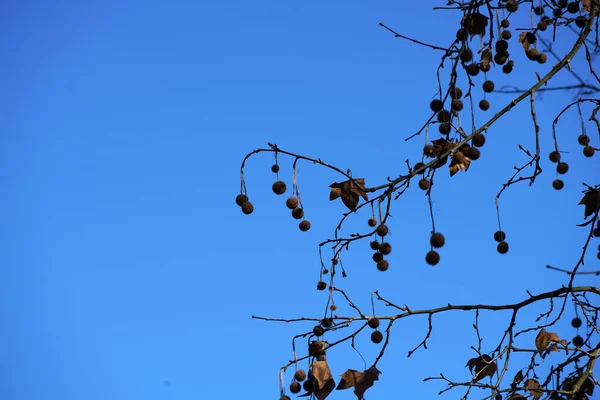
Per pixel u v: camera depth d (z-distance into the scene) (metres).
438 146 6.22
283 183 6.53
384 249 6.38
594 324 6.53
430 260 6.27
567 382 6.32
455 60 6.13
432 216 6.25
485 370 6.45
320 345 5.99
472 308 6.61
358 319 6.21
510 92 6.98
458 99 6.53
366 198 6.07
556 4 7.04
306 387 5.93
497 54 6.62
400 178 6.02
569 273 6.05
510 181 6.63
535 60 6.98
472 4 6.38
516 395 6.23
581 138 6.93
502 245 6.75
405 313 6.39
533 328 6.57
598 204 5.96
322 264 6.46
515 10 6.67
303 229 6.45
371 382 5.87
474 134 6.04
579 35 6.52
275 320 6.15
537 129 6.23
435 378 6.46
